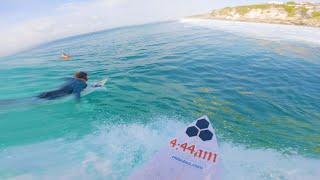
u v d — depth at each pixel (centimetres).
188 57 1812
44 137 792
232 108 1023
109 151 717
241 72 1473
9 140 772
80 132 821
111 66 1664
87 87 1235
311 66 1580
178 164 621
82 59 1933
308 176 636
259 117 948
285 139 805
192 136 685
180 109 1006
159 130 836
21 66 1817
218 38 2570
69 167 649
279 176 634
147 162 628
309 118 945
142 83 1315
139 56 1914
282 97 1129
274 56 1820
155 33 3225
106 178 609
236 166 668
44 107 1016
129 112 972
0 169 638
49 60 2000
